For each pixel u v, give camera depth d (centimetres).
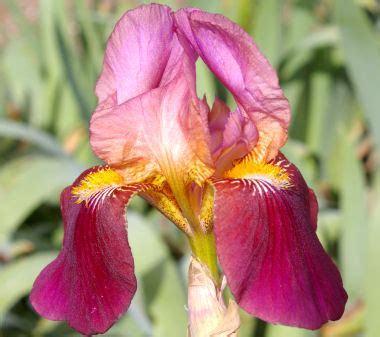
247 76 30
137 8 31
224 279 31
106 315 29
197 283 31
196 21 29
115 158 31
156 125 30
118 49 31
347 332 53
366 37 61
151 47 31
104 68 31
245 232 28
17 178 61
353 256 55
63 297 30
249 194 29
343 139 62
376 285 48
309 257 28
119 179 31
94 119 31
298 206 29
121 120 30
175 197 31
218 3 64
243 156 31
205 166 30
